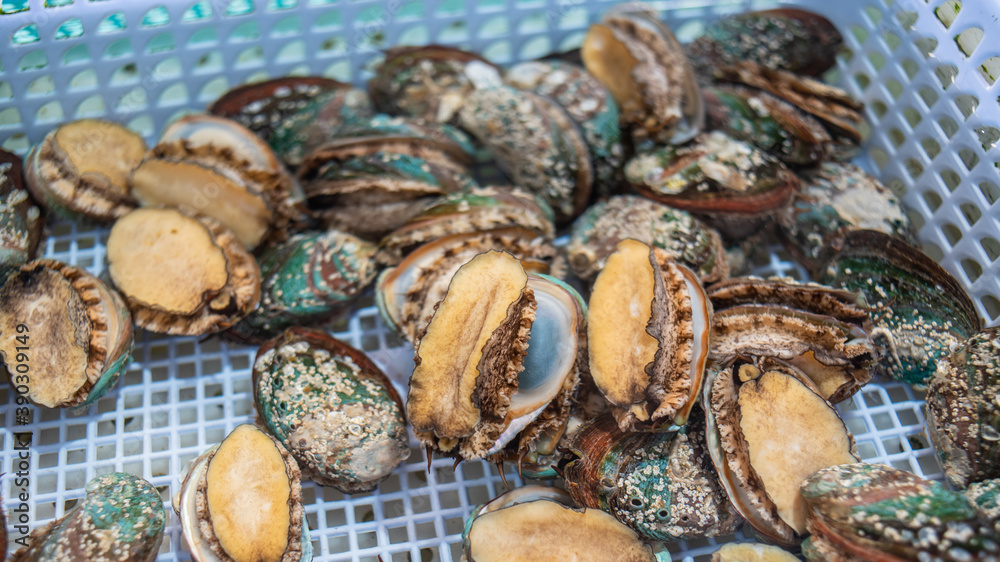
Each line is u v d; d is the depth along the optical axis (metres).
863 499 0.50
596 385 0.54
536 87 0.64
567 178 0.61
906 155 0.63
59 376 0.55
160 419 0.59
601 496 0.54
